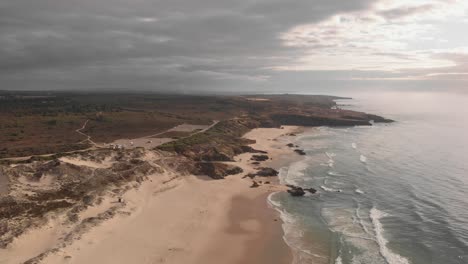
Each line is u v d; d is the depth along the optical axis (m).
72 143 114.56
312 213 67.94
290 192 79.00
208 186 82.62
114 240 52.53
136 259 48.41
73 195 64.62
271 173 94.31
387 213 68.06
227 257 51.12
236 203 72.81
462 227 61.66
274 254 52.06
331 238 57.06
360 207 71.06
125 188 71.31
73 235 50.91
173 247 52.88
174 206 69.12
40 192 63.66
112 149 94.44
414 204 72.81
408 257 51.06
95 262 45.97
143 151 92.56
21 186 64.81
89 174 72.88
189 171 90.38
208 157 104.12
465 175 94.25
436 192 80.38
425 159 114.25
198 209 68.56
